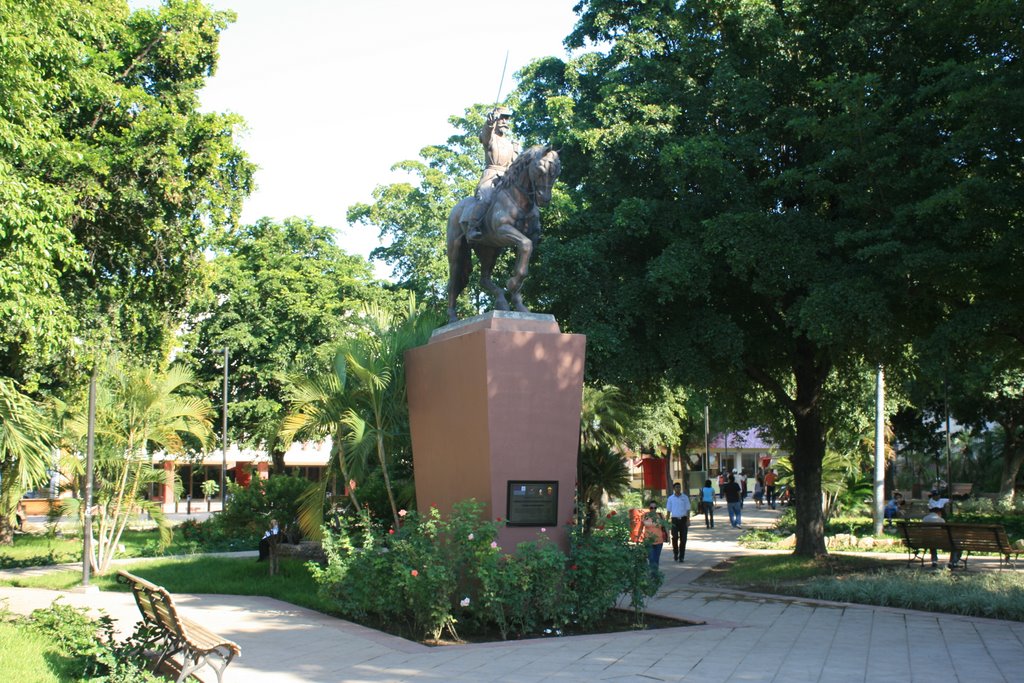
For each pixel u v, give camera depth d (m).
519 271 10.66
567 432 10.56
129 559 19.45
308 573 15.44
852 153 13.41
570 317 14.84
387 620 10.38
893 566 15.41
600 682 7.47
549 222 15.52
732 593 13.72
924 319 14.67
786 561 16.61
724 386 18.52
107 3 14.89
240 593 13.83
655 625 10.64
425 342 13.93
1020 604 11.02
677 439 33.47
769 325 16.55
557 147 16.28
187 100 16.75
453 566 9.59
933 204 12.02
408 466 16.03
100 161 13.84
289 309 31.55
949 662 8.41
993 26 13.14
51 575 16.64
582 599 10.05
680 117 15.88
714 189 14.67
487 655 8.65
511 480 10.16
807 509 17.06
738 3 15.48
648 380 16.62
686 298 15.02
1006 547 13.78
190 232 15.98
